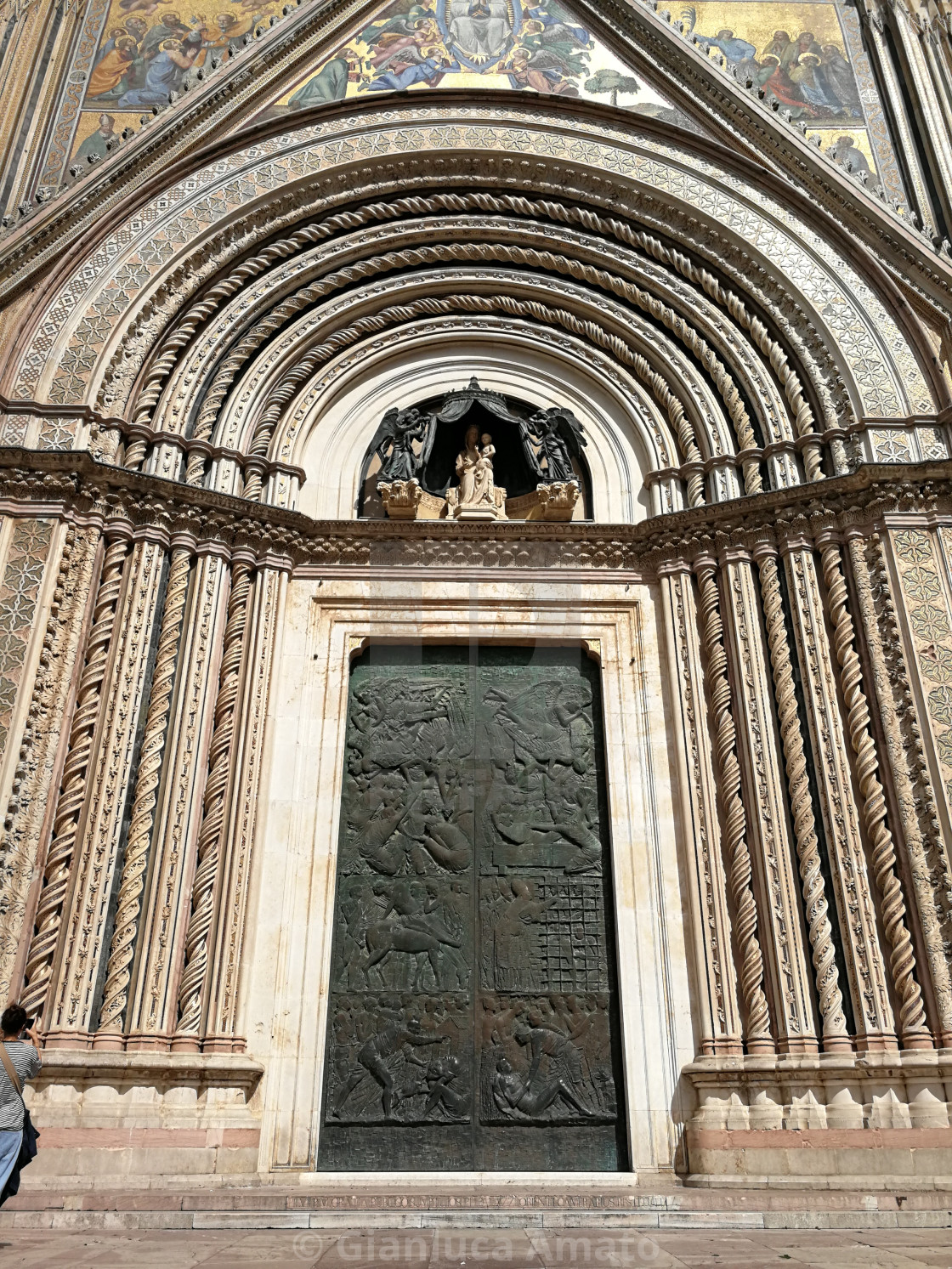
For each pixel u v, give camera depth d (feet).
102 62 45.06
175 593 34.63
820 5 47.34
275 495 37.99
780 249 40.04
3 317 36.99
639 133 42.98
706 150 42.16
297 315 41.19
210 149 40.93
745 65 45.85
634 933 33.06
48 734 30.96
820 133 43.96
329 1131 29.89
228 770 33.24
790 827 32.45
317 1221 21.66
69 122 43.52
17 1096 18.47
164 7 46.73
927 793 30.81
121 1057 28.30
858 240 39.73
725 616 36.04
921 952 29.45
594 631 37.45
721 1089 29.96
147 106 43.91
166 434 36.45
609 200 42.32
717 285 40.63
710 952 31.81
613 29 45.47
